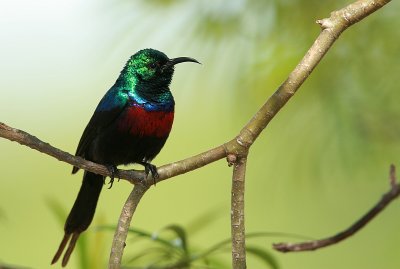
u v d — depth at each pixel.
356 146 8.45
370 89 8.38
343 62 8.37
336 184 8.66
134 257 7.60
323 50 6.46
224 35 8.26
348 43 8.35
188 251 7.46
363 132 8.44
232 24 8.26
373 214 7.12
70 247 8.42
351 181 8.71
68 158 6.57
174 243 7.48
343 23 6.50
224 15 8.24
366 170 8.55
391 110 8.40
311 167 8.62
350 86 8.41
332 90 8.40
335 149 8.52
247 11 8.27
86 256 7.78
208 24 8.26
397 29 8.30
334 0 8.29
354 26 8.38
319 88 8.41
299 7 8.26
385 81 8.36
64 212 8.51
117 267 5.97
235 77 8.25
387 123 8.41
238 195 6.19
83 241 7.81
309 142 8.59
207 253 7.43
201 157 6.37
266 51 8.24
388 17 8.36
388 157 8.49
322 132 8.55
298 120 8.59
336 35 6.48
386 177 8.59
